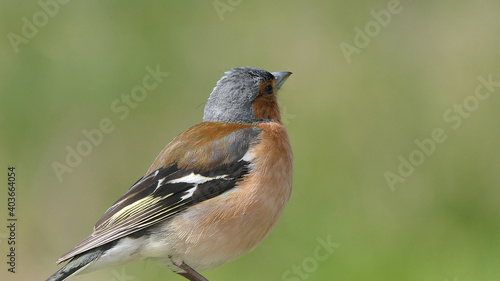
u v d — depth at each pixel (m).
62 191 12.58
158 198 8.00
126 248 7.88
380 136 13.02
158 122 13.04
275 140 8.47
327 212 12.31
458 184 12.52
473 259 11.62
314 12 13.92
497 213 12.17
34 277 12.12
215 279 11.44
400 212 12.34
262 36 13.66
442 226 12.12
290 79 13.47
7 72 12.78
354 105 13.25
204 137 8.43
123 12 13.48
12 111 12.73
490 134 12.82
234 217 7.96
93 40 13.23
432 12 13.94
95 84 13.01
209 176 8.07
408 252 11.78
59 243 12.24
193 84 13.20
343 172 12.77
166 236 7.93
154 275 11.68
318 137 13.03
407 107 13.17
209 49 13.49
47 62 12.97
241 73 9.00
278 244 11.93
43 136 12.76
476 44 13.62
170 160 8.29
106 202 12.62
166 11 13.58
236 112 8.95
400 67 13.55
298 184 12.62
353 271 11.57
